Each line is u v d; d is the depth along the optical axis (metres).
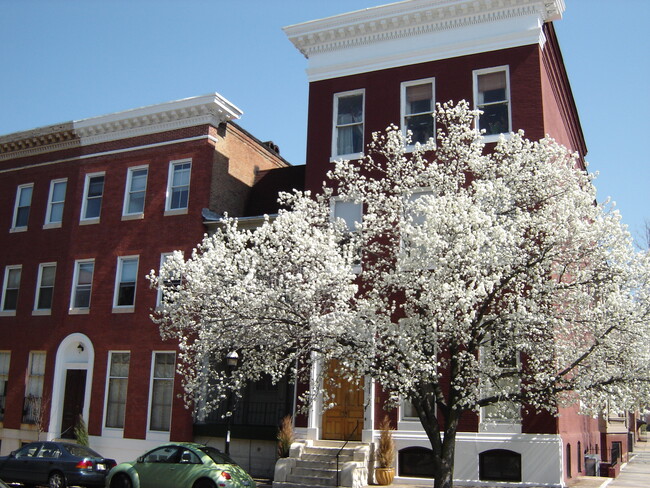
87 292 25.56
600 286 13.60
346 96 22.11
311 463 18.19
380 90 21.42
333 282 14.02
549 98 20.81
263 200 26.88
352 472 17.09
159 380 23.17
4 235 28.12
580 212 14.19
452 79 20.53
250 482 15.62
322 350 13.93
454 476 17.53
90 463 17.70
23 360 25.98
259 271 14.70
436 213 13.08
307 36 22.52
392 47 21.62
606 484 18.64
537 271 13.72
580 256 13.98
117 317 24.38
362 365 13.42
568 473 18.12
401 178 17.33
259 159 28.12
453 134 16.31
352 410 19.50
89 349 24.59
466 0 20.34
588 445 22.98
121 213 25.45
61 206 27.22
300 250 14.70
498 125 19.78
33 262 27.00
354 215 20.48
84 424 23.42
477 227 12.92
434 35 21.11
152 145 25.53
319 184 21.36
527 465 16.88
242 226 23.41
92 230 25.89
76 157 27.14
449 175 16.02
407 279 13.55
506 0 20.05
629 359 13.27
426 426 13.61
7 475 18.14
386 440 18.03
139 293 24.20
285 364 15.87
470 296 12.02
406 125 20.97
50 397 24.84
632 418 43.06
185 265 15.12
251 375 15.58
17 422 25.34
